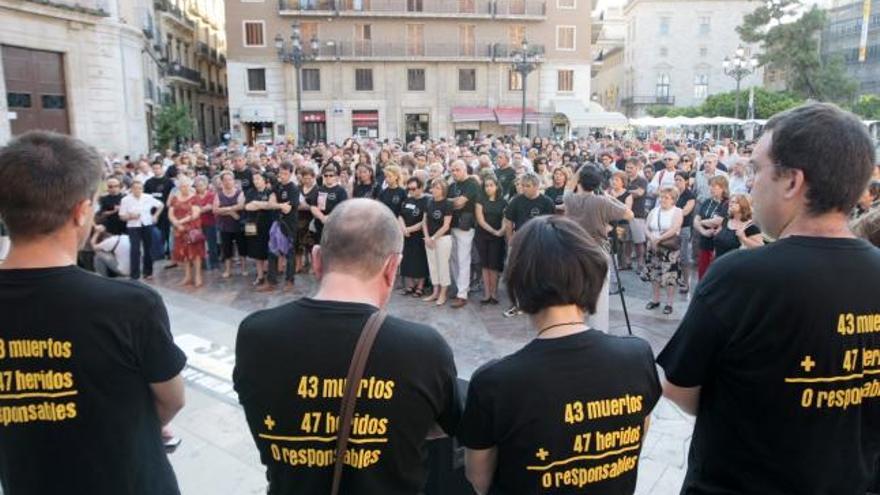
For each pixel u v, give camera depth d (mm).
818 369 1483
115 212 9188
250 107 37188
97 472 1708
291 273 8852
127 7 25094
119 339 1683
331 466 1575
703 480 1705
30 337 1644
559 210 5789
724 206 7246
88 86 22953
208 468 3777
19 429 1687
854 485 1565
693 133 44250
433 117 38969
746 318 1527
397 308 7730
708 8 60656
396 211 8234
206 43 49188
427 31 38375
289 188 8656
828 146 1511
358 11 37219
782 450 1528
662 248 7137
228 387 5027
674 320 6969
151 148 29297
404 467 1612
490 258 7723
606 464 1615
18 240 1686
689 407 1742
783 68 49531
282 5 36875
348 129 38344
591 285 1643
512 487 1609
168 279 9352
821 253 1521
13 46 20344
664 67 61719
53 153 1692
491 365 1638
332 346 1575
